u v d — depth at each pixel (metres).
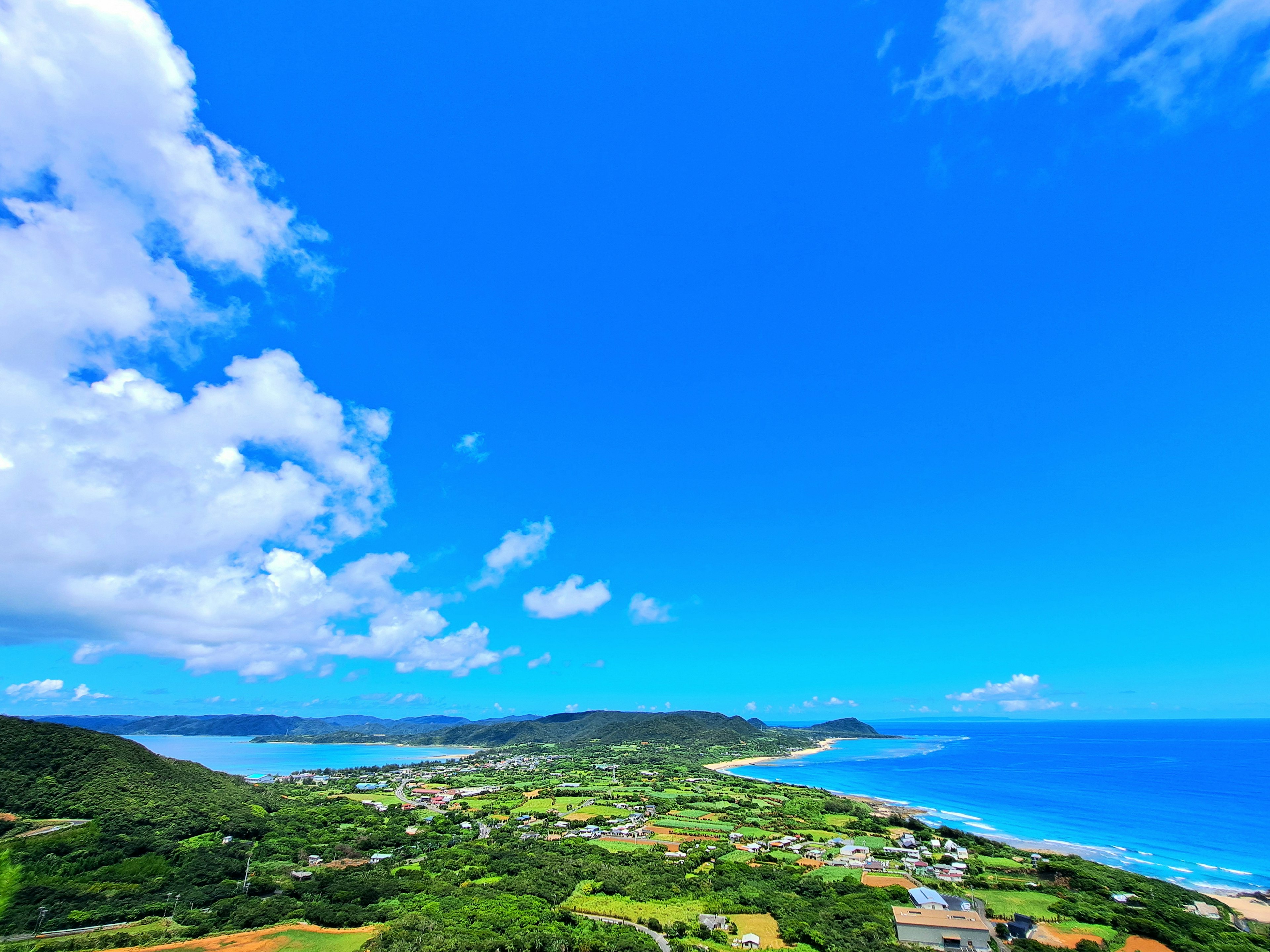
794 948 83.50
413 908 98.56
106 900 96.62
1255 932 92.81
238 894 103.00
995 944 84.25
